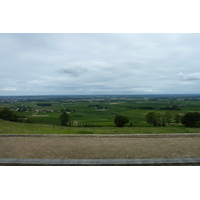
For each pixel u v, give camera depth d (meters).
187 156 7.88
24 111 104.50
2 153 8.23
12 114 40.66
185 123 42.44
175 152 8.44
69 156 7.89
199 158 7.38
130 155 8.02
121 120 40.34
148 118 45.09
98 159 7.36
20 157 7.73
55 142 10.38
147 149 8.92
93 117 79.62
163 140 10.94
